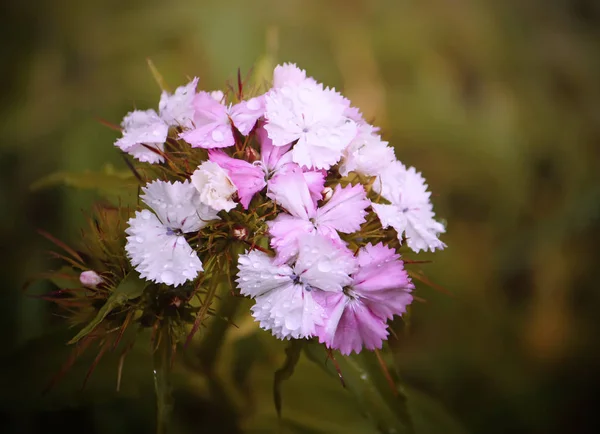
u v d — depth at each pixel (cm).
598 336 36
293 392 29
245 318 27
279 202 24
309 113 24
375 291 24
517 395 34
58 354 28
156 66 38
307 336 23
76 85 38
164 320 25
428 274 35
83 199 34
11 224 35
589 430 34
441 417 30
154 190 24
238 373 28
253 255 23
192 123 25
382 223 24
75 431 32
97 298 25
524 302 37
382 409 25
